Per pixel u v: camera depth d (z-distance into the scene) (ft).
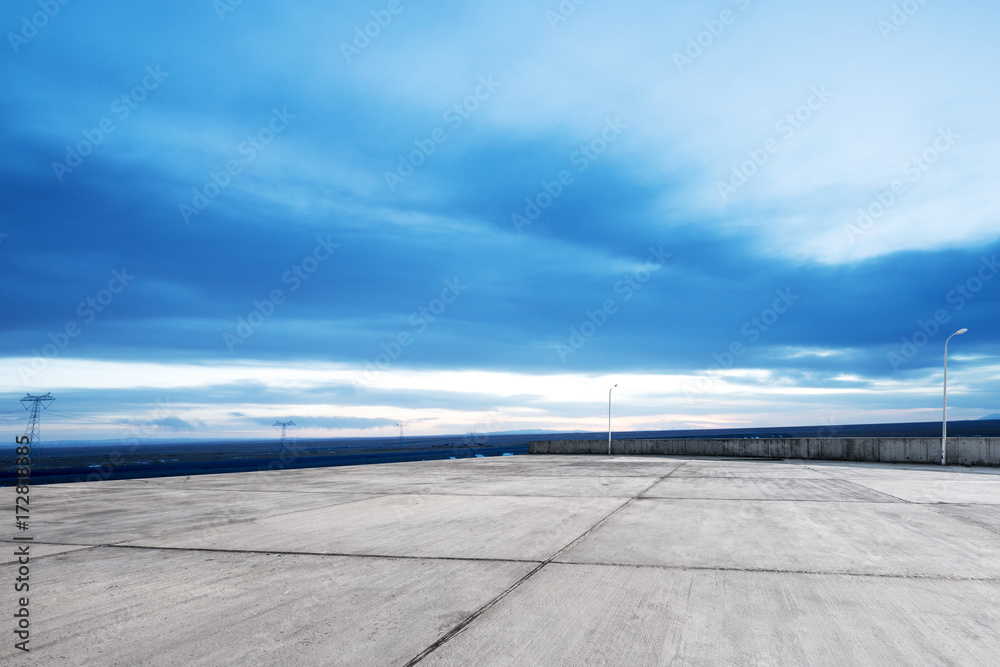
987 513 36.29
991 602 18.01
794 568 22.21
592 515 35.47
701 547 26.03
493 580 20.72
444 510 38.09
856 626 15.89
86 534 30.27
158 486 56.70
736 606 17.65
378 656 14.02
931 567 22.35
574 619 16.56
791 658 13.76
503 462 91.30
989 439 77.71
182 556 24.99
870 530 30.27
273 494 48.67
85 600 18.69
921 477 61.67
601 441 115.03
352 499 44.50
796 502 41.32
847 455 90.02
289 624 16.31
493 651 14.26
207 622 16.53
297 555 25.02
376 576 21.39
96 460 536.83
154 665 13.61
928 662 13.52
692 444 105.40
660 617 16.69
